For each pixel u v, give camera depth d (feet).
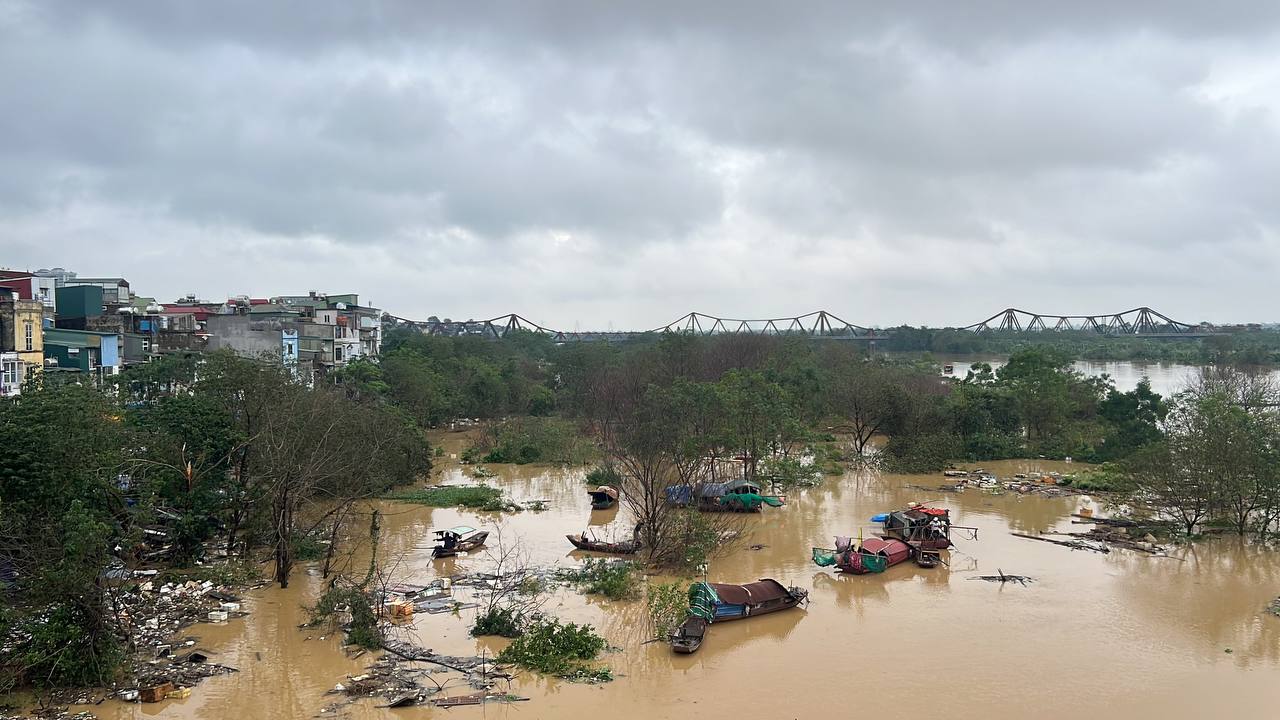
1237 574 118.42
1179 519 147.33
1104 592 110.73
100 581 83.30
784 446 206.18
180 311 276.41
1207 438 143.95
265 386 137.39
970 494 178.19
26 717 72.18
